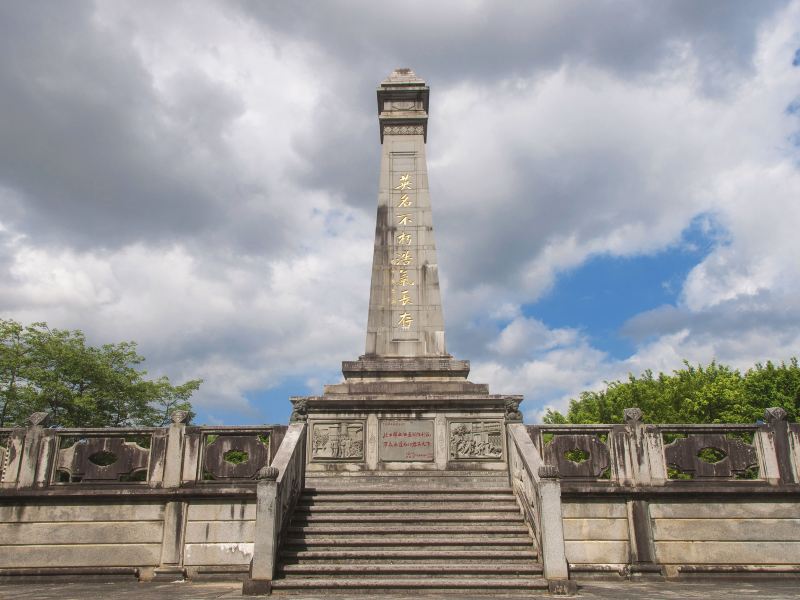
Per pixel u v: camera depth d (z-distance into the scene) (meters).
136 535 14.85
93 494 14.92
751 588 12.89
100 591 12.38
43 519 14.93
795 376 33.25
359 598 10.72
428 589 11.25
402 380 20.48
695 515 15.03
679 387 36.34
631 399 38.16
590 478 15.38
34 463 15.24
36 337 32.22
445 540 12.84
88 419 32.56
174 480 15.11
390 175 23.52
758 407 33.94
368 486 15.83
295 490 14.34
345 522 13.76
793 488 14.99
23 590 12.73
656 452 15.39
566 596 10.94
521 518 13.77
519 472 14.38
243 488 14.91
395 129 24.25
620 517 15.05
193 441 15.45
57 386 31.11
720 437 15.59
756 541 14.88
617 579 14.55
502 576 11.76
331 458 18.55
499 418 18.80
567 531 14.94
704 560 14.73
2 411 30.80
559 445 15.66
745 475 16.39
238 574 14.44
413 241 22.64
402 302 21.91
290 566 11.80
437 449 18.58
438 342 21.45
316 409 19.03
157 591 12.28
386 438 18.72
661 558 14.74
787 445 15.38
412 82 24.59
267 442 15.62
